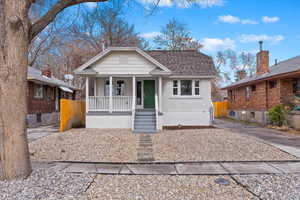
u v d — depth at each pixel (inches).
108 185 181.0
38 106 675.4
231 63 1784.0
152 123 502.6
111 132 467.5
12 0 175.0
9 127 177.9
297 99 545.3
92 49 1115.9
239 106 876.6
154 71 526.0
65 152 294.8
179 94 597.9
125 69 533.0
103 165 240.1
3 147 177.6
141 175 207.9
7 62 175.2
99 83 598.5
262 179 196.1
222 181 192.1
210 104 612.4
